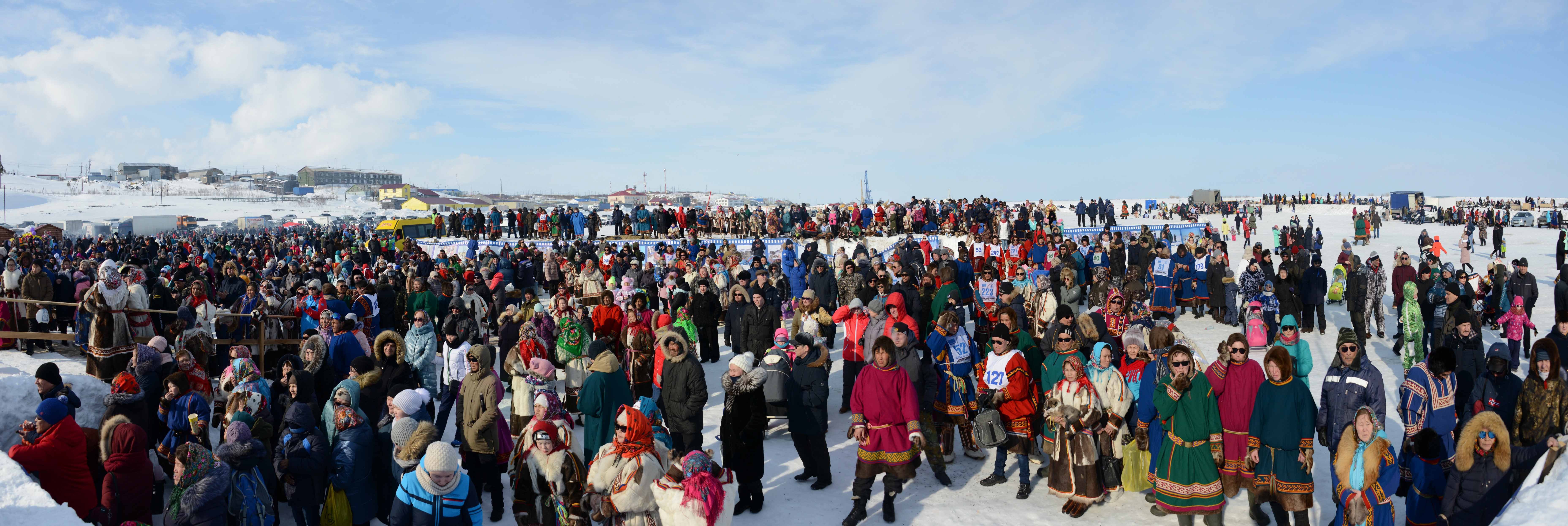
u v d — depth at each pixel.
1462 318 7.94
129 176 184.25
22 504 5.27
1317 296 14.67
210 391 8.32
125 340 10.16
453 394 9.15
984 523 6.72
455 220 39.66
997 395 7.24
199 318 10.86
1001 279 20.78
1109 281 17.36
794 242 34.03
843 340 15.71
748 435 6.98
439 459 5.43
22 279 12.76
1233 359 6.20
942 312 8.52
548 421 5.95
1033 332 11.32
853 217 35.56
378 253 30.89
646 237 37.47
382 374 7.73
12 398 7.29
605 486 5.43
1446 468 5.96
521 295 17.25
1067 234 35.97
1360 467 5.43
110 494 5.90
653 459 5.50
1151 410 6.47
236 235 55.78
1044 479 7.76
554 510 6.03
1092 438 6.75
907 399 6.59
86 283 13.50
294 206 140.75
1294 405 5.84
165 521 5.70
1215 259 15.84
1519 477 5.77
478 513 5.70
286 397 7.57
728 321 13.50
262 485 6.06
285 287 17.56
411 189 167.00
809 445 7.66
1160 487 6.21
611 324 11.37
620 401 7.38
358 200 157.62
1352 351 6.24
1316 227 47.75
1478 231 39.31
